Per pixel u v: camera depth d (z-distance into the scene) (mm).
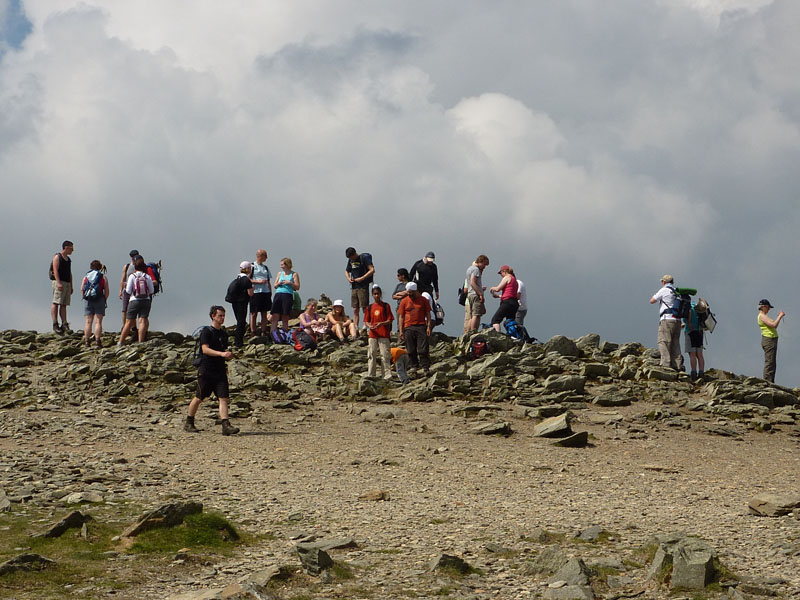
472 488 12109
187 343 26062
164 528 8531
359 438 16453
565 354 25234
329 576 7328
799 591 7023
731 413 20078
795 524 9703
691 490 12352
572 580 7270
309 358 24391
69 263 28406
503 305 26172
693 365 24016
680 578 7184
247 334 28078
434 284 27469
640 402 20906
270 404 19766
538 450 15750
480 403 20359
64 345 25734
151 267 26688
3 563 7215
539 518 10047
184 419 17859
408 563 7902
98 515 9562
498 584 7348
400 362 22109
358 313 27406
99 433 16078
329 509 10367
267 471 13055
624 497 11664
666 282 24078
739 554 8328
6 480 11484
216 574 7453
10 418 17312
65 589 6898
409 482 12453
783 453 16531
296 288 27031
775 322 24188
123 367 22188
